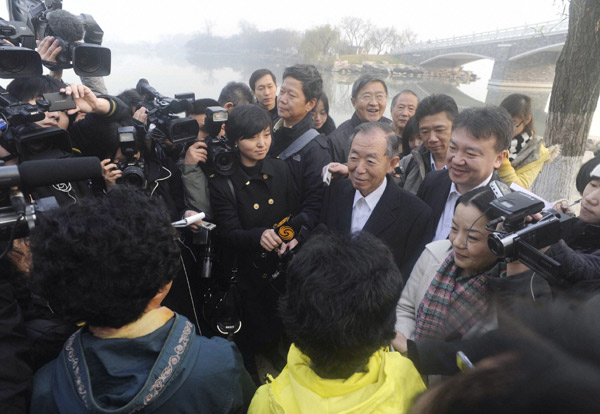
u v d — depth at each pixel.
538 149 2.91
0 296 1.07
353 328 0.88
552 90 4.05
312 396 0.90
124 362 0.93
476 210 1.37
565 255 1.26
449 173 2.04
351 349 0.89
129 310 0.92
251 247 2.26
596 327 0.43
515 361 0.44
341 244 0.98
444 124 2.47
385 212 2.03
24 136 1.54
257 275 2.41
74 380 0.91
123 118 2.26
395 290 0.95
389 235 2.02
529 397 0.41
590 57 3.72
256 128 2.18
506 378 0.44
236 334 2.56
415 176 2.79
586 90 3.83
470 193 1.45
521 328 0.47
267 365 2.67
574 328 0.44
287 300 1.00
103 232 0.89
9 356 0.98
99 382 0.92
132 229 0.93
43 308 1.24
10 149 1.68
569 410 0.38
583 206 1.61
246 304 2.47
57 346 1.19
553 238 1.22
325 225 2.18
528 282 1.12
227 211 2.31
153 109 2.25
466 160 1.90
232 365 1.02
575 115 3.90
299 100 2.68
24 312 1.19
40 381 0.98
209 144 2.28
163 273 0.98
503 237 1.17
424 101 2.55
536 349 0.44
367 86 3.33
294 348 1.03
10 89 2.03
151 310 1.03
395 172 2.74
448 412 0.45
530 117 2.99
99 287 0.89
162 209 1.06
